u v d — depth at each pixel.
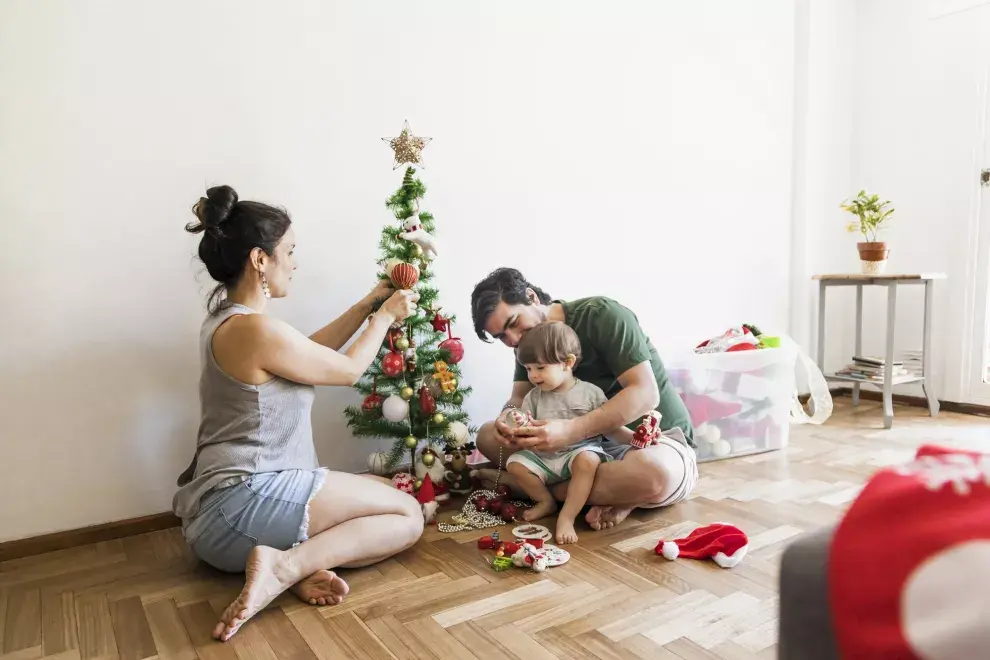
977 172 3.13
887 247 3.16
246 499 1.44
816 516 1.86
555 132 2.65
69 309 1.83
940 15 3.21
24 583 1.59
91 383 1.87
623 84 2.83
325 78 2.17
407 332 2.01
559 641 1.23
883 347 3.53
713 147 3.14
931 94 3.28
